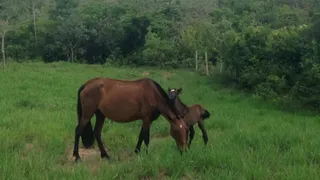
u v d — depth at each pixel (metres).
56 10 61.22
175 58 41.50
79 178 6.05
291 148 7.79
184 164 6.60
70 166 7.35
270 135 8.78
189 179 6.33
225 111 14.40
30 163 6.61
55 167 6.84
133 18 48.84
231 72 23.44
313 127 11.66
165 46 42.00
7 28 35.28
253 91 20.22
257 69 20.59
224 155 6.99
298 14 41.84
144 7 55.00
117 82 8.05
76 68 36.53
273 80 18.20
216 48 32.91
